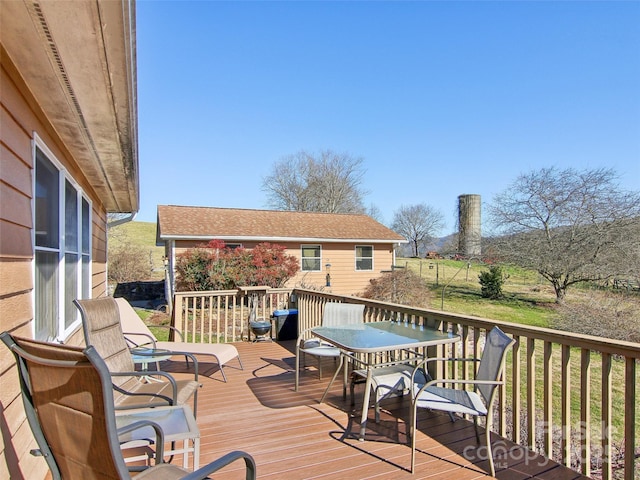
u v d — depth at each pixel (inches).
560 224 480.7
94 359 45.2
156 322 372.8
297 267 482.9
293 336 261.6
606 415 88.8
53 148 119.2
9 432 75.0
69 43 70.5
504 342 97.7
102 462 48.1
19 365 55.2
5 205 76.2
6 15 61.4
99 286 270.4
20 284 85.0
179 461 100.9
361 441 113.0
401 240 617.6
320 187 1139.3
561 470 96.6
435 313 137.3
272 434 117.8
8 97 78.3
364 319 180.7
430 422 127.0
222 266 428.5
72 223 158.9
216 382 170.9
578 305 351.6
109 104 99.4
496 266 552.7
